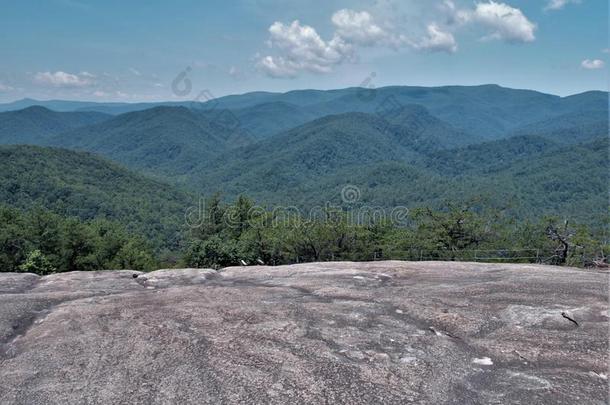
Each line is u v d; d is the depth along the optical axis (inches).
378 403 160.2
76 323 238.4
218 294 296.5
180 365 189.2
